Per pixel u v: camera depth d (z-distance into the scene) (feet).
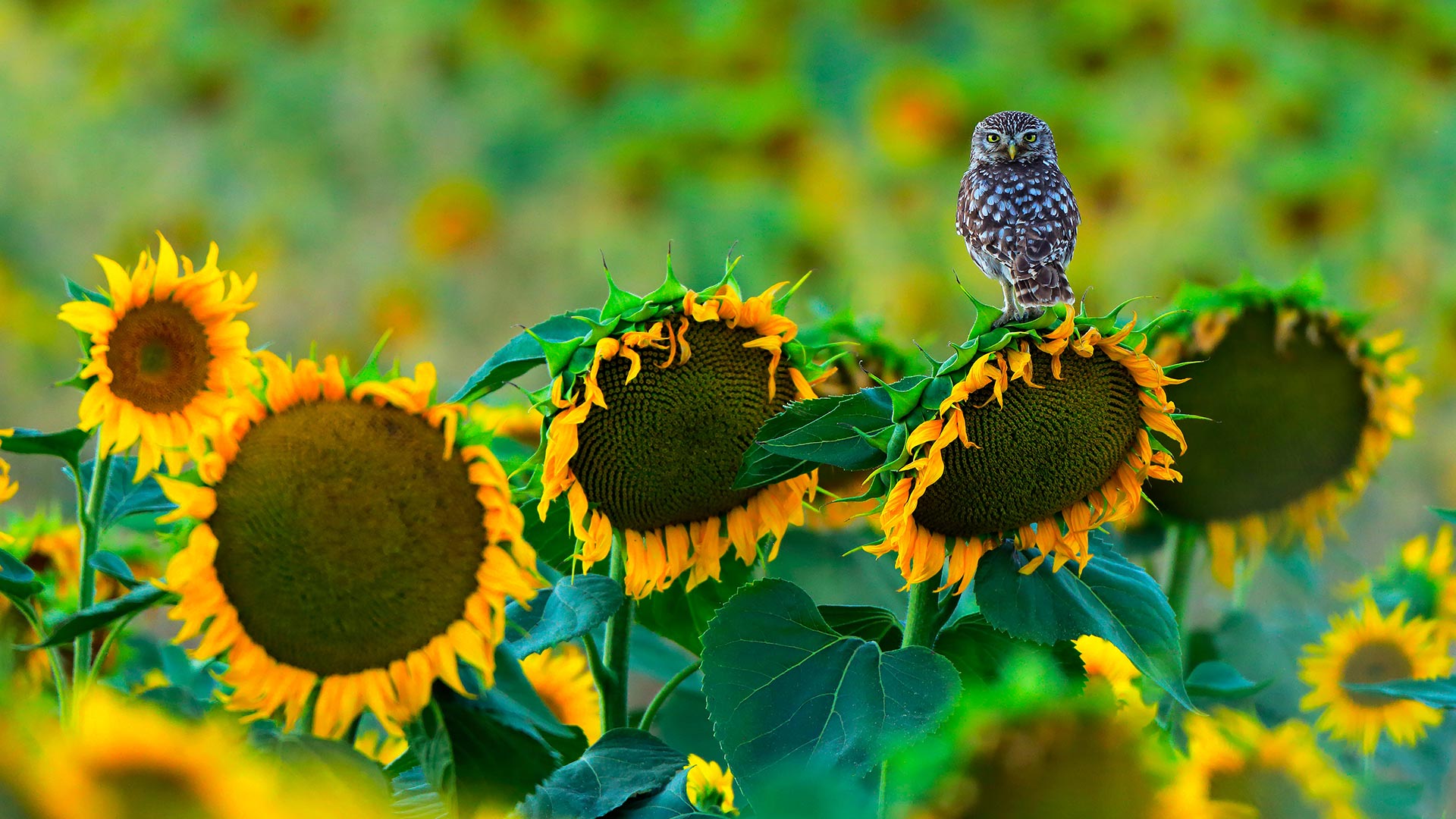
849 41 34.12
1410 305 32.04
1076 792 11.68
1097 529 14.01
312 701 13.10
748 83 33.81
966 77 33.32
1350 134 34.17
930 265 33.30
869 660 13.41
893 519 13.35
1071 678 13.56
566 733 13.23
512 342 14.05
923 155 33.35
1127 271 33.71
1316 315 15.26
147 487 14.33
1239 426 15.19
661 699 14.25
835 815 12.41
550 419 13.66
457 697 13.15
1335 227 33.42
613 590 13.65
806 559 14.90
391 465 13.04
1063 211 15.49
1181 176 34.09
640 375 13.65
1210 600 16.88
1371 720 15.39
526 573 13.17
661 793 13.70
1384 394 15.31
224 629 12.95
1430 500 26.08
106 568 13.84
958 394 13.28
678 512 13.83
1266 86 34.42
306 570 12.95
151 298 13.98
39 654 14.30
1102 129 33.58
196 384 14.06
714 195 33.71
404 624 13.04
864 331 15.10
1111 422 13.48
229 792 11.37
